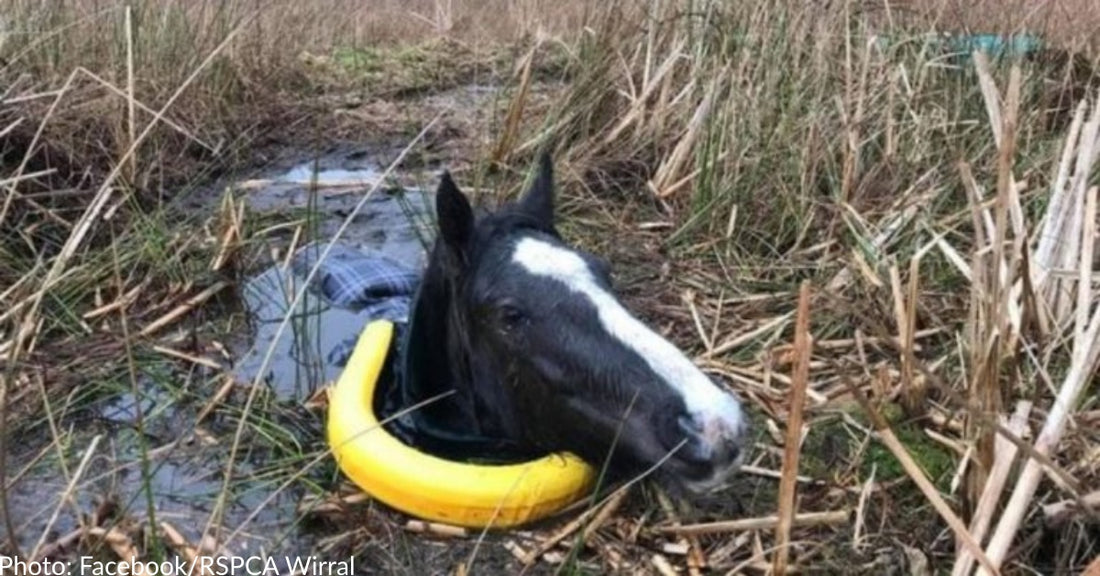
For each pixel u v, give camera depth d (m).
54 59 2.58
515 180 2.48
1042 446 1.24
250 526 1.39
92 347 1.79
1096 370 1.57
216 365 1.75
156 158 2.52
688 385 1.28
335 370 1.77
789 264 2.07
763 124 2.35
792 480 1.17
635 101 2.53
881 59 2.47
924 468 1.45
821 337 1.79
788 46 2.48
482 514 1.36
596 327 1.34
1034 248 1.69
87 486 1.46
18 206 2.15
